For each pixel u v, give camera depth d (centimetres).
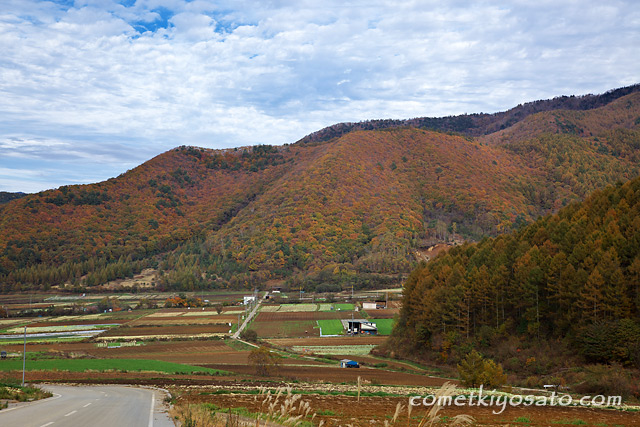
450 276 9206
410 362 8756
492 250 9631
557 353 6719
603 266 6731
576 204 10156
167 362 8494
